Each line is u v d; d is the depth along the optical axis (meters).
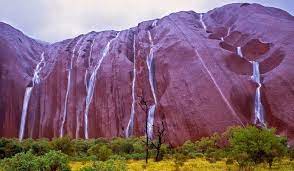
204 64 76.75
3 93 91.38
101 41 98.88
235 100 70.38
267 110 68.56
